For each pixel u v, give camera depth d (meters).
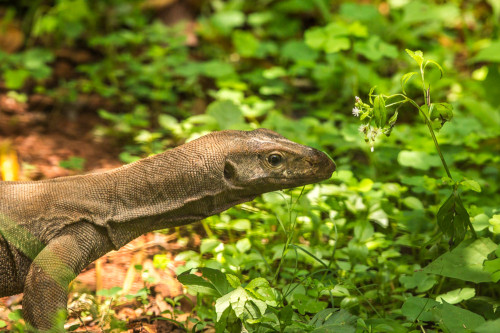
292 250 8.05
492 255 6.88
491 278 6.60
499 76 12.20
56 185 6.76
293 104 13.28
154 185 6.82
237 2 16.28
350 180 8.89
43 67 13.28
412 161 9.31
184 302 7.77
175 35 15.42
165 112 13.10
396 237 9.29
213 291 6.61
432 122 7.02
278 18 15.89
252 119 11.76
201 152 6.88
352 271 7.93
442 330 6.52
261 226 8.85
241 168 6.95
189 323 7.32
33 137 12.02
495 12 14.88
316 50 13.25
